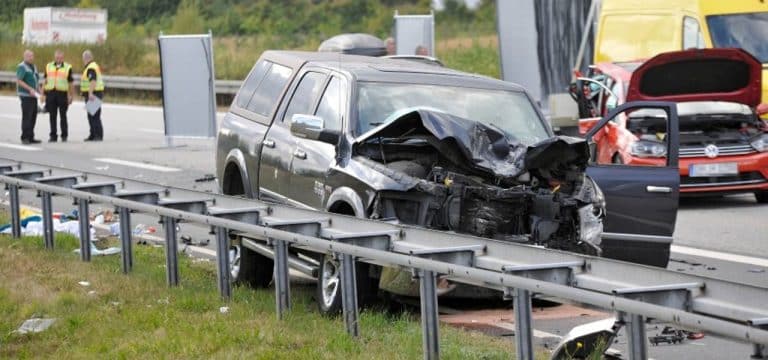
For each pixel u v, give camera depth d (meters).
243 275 22.86
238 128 25.14
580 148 20.09
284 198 22.78
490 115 22.61
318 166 21.55
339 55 25.28
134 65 101.06
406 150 21.08
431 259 15.39
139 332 18.22
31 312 19.62
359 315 18.23
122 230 22.72
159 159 48.56
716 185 34.72
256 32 127.00
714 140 34.91
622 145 34.78
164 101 52.16
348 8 126.12
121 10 138.25
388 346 16.86
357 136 21.22
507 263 15.12
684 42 43.22
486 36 105.44
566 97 42.09
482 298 19.59
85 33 111.19
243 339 17.23
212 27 129.75
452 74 23.62
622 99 36.59
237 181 25.48
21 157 50.25
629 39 44.81
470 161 20.19
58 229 28.72
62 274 22.55
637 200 22.78
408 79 22.88
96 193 23.81
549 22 48.47
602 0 46.38
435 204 19.48
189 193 22.17
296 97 23.75
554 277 14.19
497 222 19.61
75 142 57.09
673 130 23.14
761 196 35.72
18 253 24.75
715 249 27.86
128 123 66.75
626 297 12.59
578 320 19.98
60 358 17.16
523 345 14.05
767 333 11.10
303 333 17.56
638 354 12.80
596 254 19.77
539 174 20.52
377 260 16.20
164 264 24.61
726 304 12.40
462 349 16.80
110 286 21.38
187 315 19.05
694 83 35.47
